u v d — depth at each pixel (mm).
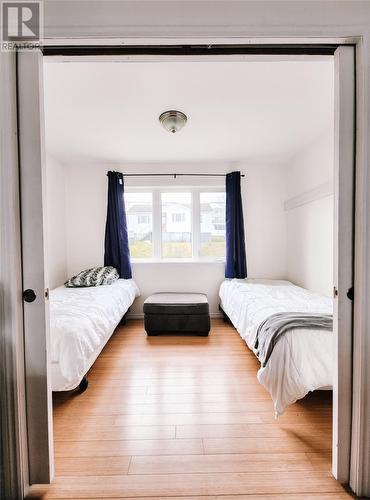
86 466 1237
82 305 2156
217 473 1195
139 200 3793
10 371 1042
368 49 1015
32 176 1071
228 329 3229
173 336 2992
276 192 3689
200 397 1805
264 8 1002
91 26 1000
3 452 1046
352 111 1071
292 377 1445
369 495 1071
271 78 1755
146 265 3701
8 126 1018
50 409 1134
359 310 1062
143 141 2861
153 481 1155
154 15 1001
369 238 1035
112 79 1735
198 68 1634
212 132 2643
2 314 1033
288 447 1352
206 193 3779
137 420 1573
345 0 1006
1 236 1021
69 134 2643
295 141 2902
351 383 1108
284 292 2734
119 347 2680
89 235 3646
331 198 2617
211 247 3799
